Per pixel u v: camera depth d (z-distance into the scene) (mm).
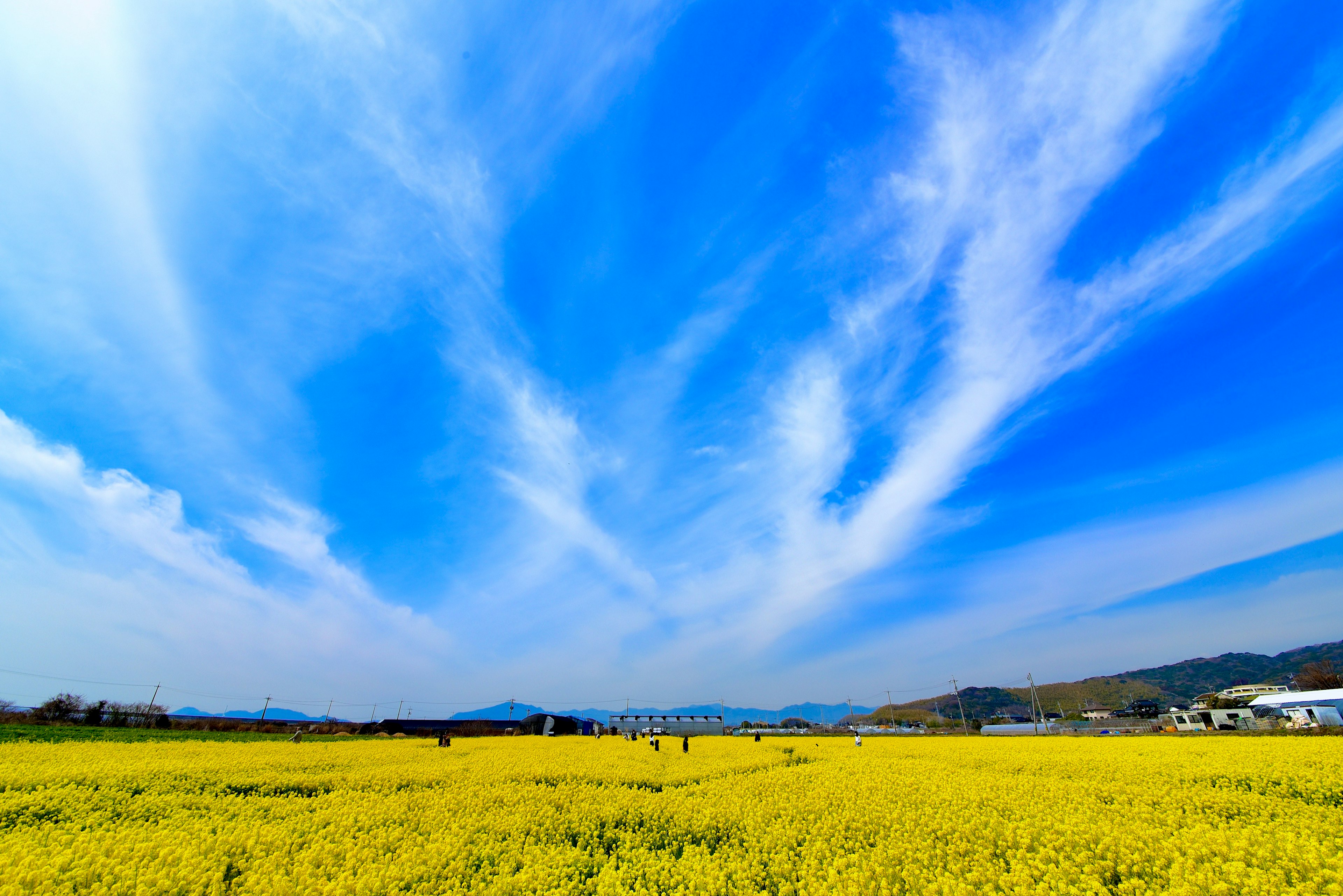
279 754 22641
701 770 20734
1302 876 7250
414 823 10969
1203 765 17000
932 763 20797
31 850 7961
